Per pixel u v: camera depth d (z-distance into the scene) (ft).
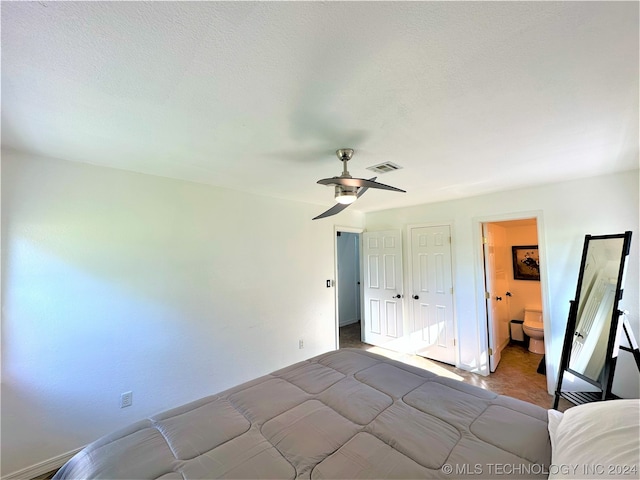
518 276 15.62
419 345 13.65
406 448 3.93
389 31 3.09
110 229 7.58
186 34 3.08
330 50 3.35
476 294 11.69
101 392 7.31
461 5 2.77
